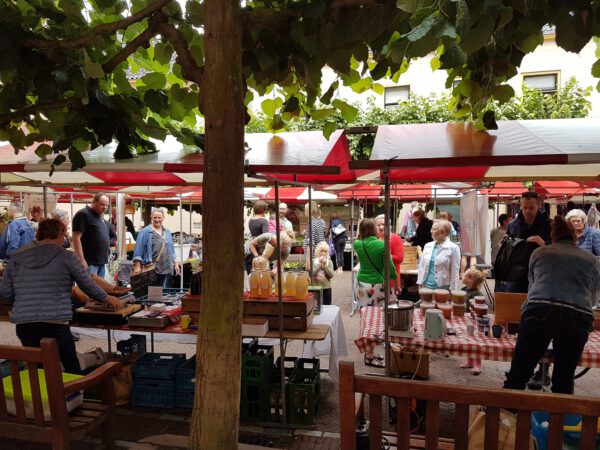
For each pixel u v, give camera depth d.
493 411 1.68
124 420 3.86
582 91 10.55
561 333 3.00
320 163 3.10
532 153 2.62
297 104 2.85
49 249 3.52
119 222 8.22
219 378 1.54
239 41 1.49
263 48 2.41
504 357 3.23
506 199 11.60
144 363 4.12
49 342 2.47
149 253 6.71
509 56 2.25
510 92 2.49
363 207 13.58
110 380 3.00
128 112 2.67
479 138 3.22
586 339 3.04
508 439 2.46
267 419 3.80
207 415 1.54
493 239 8.19
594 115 12.66
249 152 3.53
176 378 4.07
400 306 3.59
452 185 6.77
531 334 3.06
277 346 5.76
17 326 3.49
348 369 1.76
